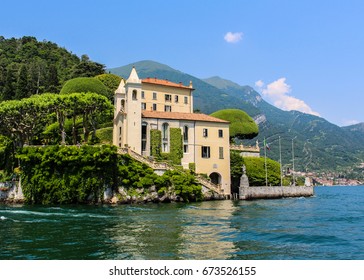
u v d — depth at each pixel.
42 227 32.81
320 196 104.38
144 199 61.84
